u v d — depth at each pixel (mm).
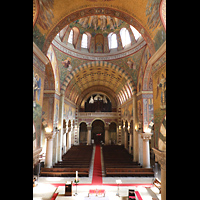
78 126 35438
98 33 20453
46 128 16875
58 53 17859
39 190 12375
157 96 8797
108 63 20906
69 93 25203
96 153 27484
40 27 9078
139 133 18828
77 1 9461
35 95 8742
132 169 16344
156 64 8914
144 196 11516
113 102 36969
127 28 18406
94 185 13625
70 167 17031
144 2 8719
